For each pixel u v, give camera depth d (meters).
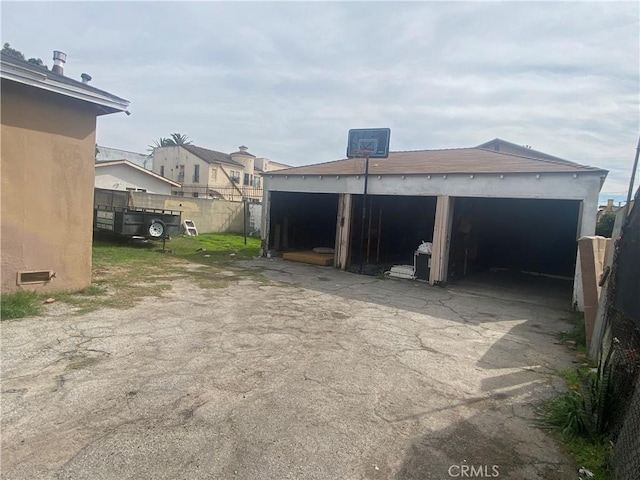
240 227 19.09
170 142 53.34
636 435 1.83
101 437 2.26
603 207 16.16
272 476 1.99
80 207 5.77
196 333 4.32
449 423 2.67
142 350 3.71
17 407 2.55
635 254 2.78
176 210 15.84
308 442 2.33
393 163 11.05
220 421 2.50
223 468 2.03
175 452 2.15
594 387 2.89
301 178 10.80
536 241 12.35
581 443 2.45
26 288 5.25
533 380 3.53
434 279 8.66
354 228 10.72
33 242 5.27
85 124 5.71
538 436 2.54
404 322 5.38
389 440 2.41
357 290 7.59
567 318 6.24
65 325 4.33
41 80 4.98
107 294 5.86
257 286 7.30
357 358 3.84
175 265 9.03
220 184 32.72
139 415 2.53
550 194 7.09
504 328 5.43
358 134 9.65
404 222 13.66
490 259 13.02
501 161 9.66
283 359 3.69
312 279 8.52
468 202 10.42
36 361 3.32
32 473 1.92
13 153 5.00
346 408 2.79
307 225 13.66
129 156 30.78
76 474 1.92
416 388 3.22
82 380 3.00
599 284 4.10
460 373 3.62
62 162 5.50
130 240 12.34
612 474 2.04
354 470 2.09
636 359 2.33
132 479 1.91
